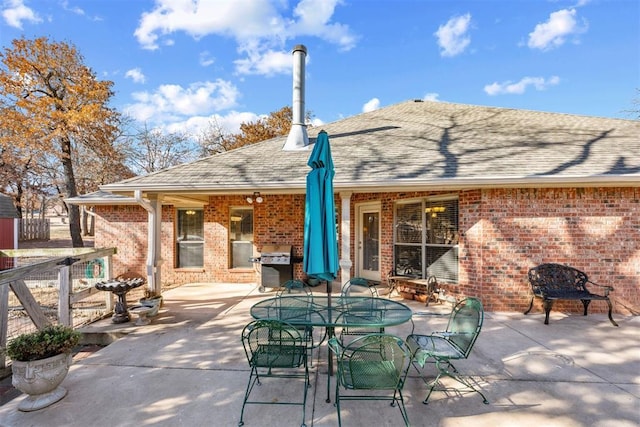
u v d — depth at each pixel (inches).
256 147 330.3
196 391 131.0
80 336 132.6
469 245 249.0
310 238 143.3
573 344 177.0
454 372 144.0
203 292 319.6
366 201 329.7
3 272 156.1
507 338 186.2
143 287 357.4
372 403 122.0
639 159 230.8
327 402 122.6
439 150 273.7
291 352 127.5
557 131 307.0
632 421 110.3
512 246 241.0
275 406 120.2
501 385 134.3
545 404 120.6
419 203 288.2
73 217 639.8
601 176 207.9
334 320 139.5
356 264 341.7
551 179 211.9
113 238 386.0
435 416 113.6
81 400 124.6
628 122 328.5
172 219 375.2
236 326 213.9
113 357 164.4
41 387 118.8
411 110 411.2
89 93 628.4
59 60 619.5
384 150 284.2
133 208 385.7
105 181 783.7
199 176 250.1
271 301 174.2
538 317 226.1
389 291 289.0
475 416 113.4
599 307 235.8
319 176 146.0
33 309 171.2
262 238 359.3
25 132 593.6
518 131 311.7
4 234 439.5
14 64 589.0
